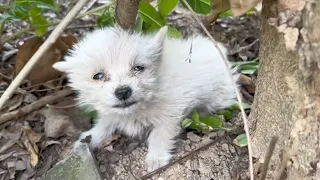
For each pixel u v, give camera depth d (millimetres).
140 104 736
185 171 738
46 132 821
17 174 785
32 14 854
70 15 650
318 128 628
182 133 783
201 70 787
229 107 818
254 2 590
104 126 800
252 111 735
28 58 884
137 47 726
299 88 632
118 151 777
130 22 753
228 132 768
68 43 886
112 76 714
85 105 802
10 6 854
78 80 740
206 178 734
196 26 992
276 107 682
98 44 726
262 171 671
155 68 737
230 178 732
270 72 682
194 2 820
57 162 780
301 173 651
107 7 861
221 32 1016
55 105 856
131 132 792
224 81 812
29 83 892
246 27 1035
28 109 845
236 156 748
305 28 596
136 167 757
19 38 999
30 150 801
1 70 931
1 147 809
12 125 837
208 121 773
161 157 752
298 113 640
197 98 787
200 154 750
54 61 882
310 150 638
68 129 823
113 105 714
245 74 897
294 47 603
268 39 671
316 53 599
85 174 743
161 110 764
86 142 776
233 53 960
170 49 783
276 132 688
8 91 649
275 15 630
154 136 772
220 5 663
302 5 595
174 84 762
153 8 827
